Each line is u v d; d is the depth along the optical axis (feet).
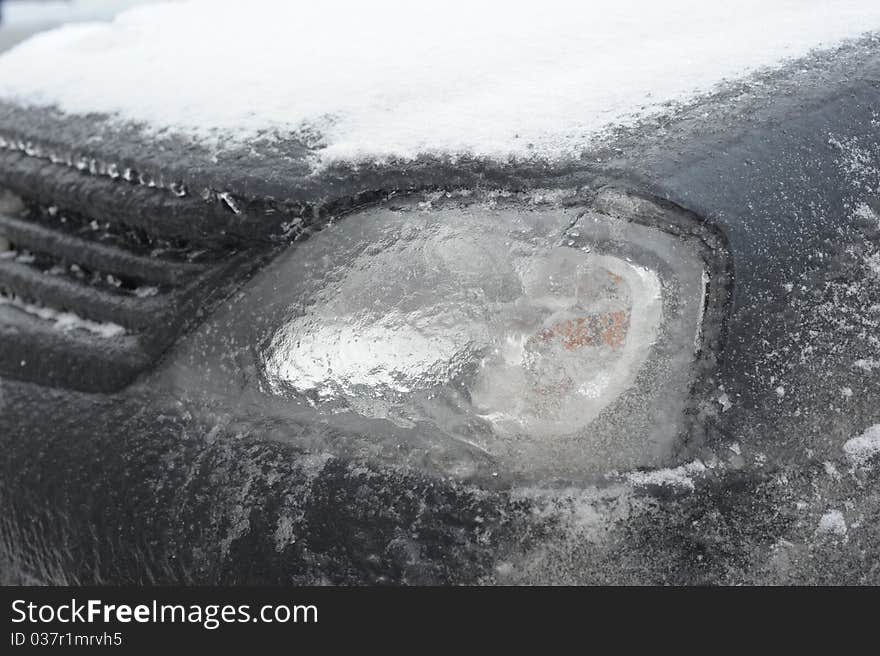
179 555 5.35
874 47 6.20
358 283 5.16
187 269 5.69
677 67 5.80
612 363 4.84
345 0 7.54
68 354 6.02
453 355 4.92
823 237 5.25
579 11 6.67
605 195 4.91
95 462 5.72
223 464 5.32
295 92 6.01
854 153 5.52
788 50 6.05
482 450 4.86
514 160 5.11
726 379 4.90
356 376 5.10
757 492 4.91
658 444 4.85
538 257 4.91
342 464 5.05
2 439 6.13
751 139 5.21
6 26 13.00
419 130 5.41
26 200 6.72
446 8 6.93
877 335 5.35
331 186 5.29
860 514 5.11
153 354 5.72
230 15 7.84
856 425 5.21
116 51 7.57
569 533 4.76
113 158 6.08
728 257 4.87
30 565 6.02
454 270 5.00
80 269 6.31
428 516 4.86
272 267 5.40
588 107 5.44
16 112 7.07
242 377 5.41
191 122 6.07
